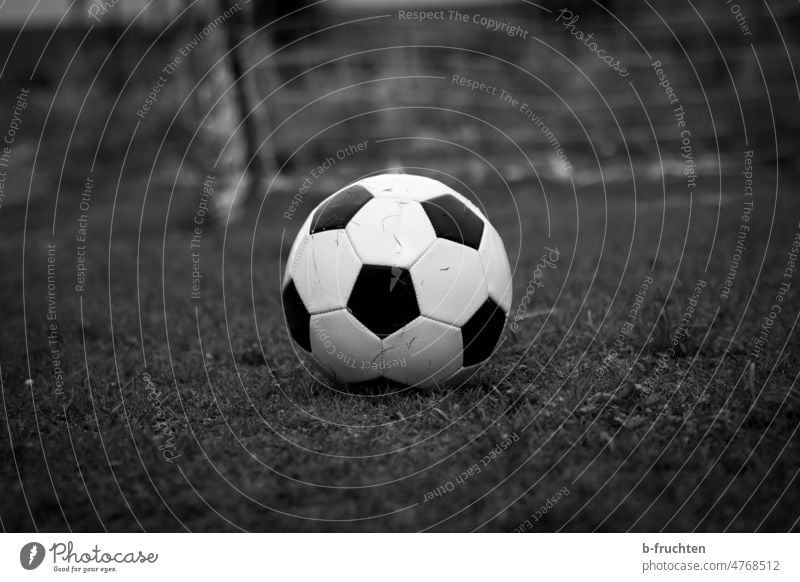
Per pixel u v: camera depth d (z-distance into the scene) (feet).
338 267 11.16
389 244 10.98
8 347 16.65
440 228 11.19
